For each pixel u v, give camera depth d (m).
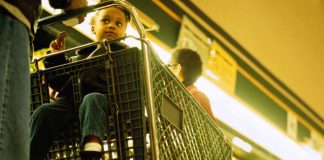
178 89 2.15
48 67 2.21
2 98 1.47
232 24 6.16
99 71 2.11
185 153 2.11
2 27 1.51
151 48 1.96
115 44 2.17
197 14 5.57
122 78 1.96
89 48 2.31
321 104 8.04
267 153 6.41
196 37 5.38
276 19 7.21
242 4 6.46
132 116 1.93
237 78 6.09
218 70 5.62
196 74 3.12
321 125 7.93
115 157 2.12
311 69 7.94
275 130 6.62
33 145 2.07
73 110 2.12
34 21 1.66
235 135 5.89
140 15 4.51
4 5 1.52
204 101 2.83
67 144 2.10
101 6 2.05
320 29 8.49
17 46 1.54
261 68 6.59
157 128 1.91
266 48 6.80
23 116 1.52
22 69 1.55
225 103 5.68
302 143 7.28
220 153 2.53
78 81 2.09
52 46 2.29
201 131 2.32
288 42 7.41
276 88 6.87
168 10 5.11
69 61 2.30
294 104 7.26
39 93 2.20
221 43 5.89
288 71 7.23
